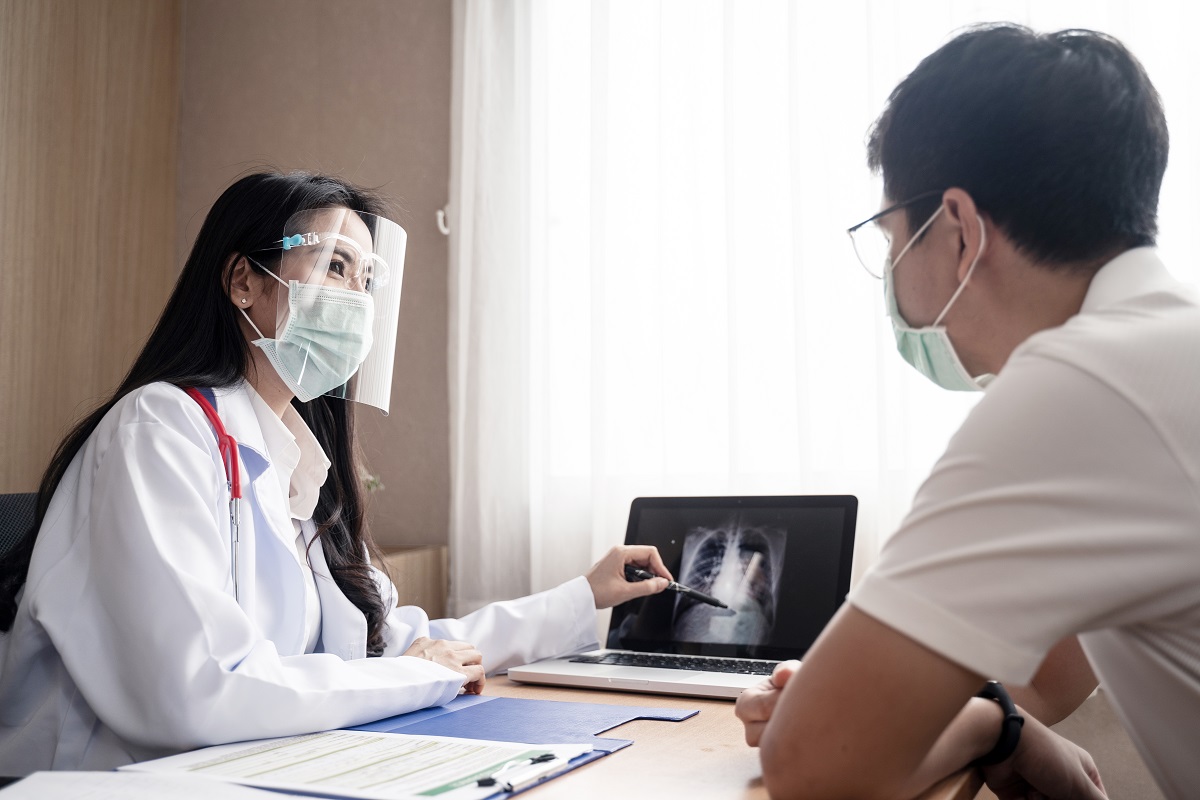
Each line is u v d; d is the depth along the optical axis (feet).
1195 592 2.06
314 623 4.44
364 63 9.12
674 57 7.78
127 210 9.02
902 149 2.65
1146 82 2.50
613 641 4.92
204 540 3.42
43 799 2.22
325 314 4.22
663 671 4.18
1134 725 2.51
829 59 7.30
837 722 2.07
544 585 7.80
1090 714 6.19
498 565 7.91
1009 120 2.42
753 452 7.30
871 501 6.99
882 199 2.81
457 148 8.40
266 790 2.35
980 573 2.03
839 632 2.15
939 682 2.02
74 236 8.46
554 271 8.11
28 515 4.78
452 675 3.59
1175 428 2.02
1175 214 6.32
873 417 7.01
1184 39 6.34
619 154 7.94
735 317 7.36
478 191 8.19
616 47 8.04
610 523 7.66
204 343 4.25
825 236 7.20
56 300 8.27
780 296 7.36
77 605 3.30
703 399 7.55
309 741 2.96
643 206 7.87
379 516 8.64
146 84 9.29
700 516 5.08
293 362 4.24
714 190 7.66
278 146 9.34
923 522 2.15
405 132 8.93
